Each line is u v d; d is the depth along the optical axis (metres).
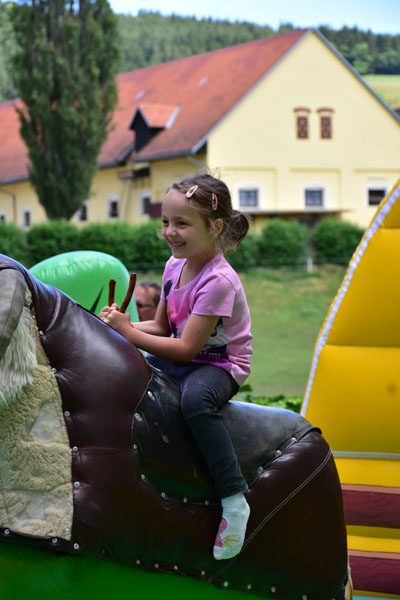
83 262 5.13
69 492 3.42
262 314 25.08
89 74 36.88
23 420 3.39
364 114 39.47
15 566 3.38
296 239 30.58
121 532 3.49
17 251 28.31
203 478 3.68
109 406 3.50
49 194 37.16
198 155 36.88
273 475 3.89
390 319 5.14
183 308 3.71
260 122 37.41
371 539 5.07
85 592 3.47
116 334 3.64
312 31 38.25
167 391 3.65
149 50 118.75
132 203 41.22
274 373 15.55
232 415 3.90
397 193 5.07
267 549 3.89
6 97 90.75
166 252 29.17
